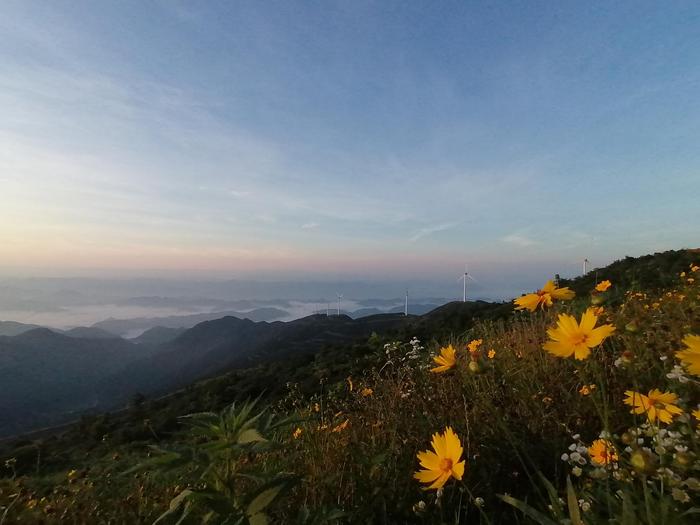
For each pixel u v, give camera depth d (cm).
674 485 125
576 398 266
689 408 192
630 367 179
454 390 324
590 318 139
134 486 317
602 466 162
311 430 329
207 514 190
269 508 230
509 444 249
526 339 436
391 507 231
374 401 393
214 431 202
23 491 347
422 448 279
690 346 113
